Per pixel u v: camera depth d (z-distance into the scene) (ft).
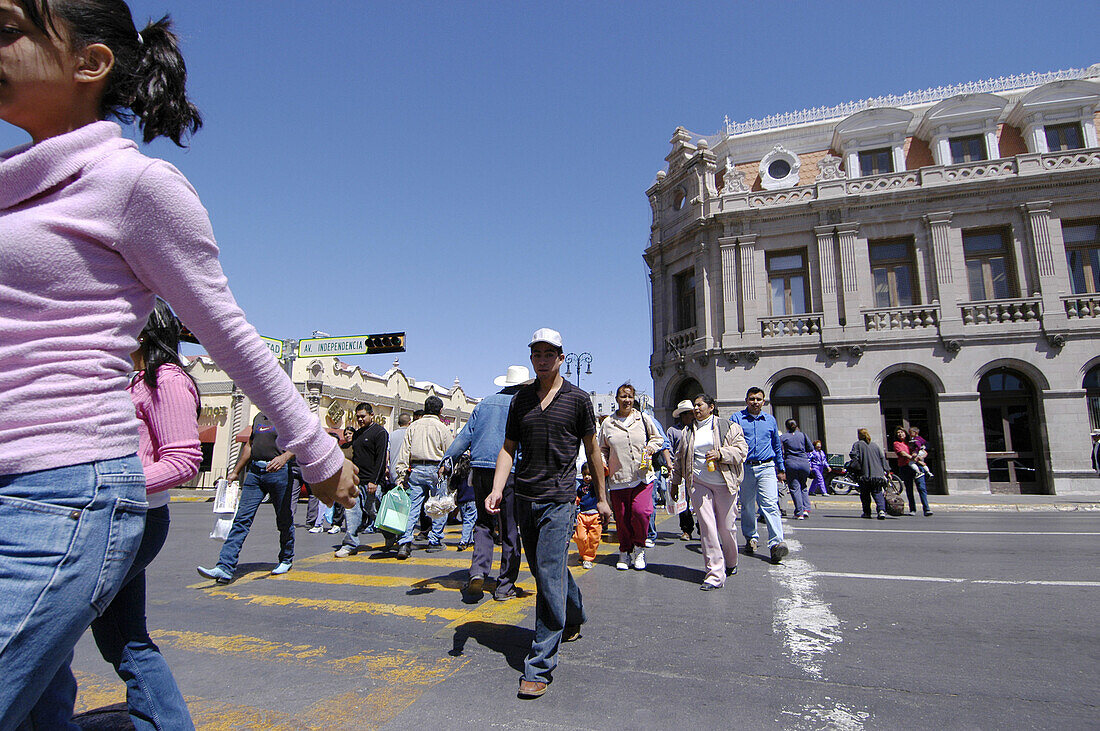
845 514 41.37
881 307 62.23
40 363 3.75
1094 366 56.18
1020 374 58.39
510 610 15.88
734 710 9.70
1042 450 56.03
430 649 12.78
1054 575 19.29
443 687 10.69
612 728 9.10
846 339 61.16
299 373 80.23
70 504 3.78
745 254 65.77
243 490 19.98
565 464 11.69
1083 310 56.75
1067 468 54.70
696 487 18.99
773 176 69.21
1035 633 13.41
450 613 15.56
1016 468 57.31
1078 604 15.74
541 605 10.88
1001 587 17.67
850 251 62.80
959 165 62.13
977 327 58.54
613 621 14.58
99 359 4.00
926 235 61.77
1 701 3.52
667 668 11.51
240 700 10.13
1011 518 38.24
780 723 9.25
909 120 65.82
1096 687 10.46
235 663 11.94
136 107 4.79
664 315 73.92
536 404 12.28
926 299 60.64
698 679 10.97
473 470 17.48
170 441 7.21
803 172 70.44
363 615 15.39
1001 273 60.44
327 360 83.10
